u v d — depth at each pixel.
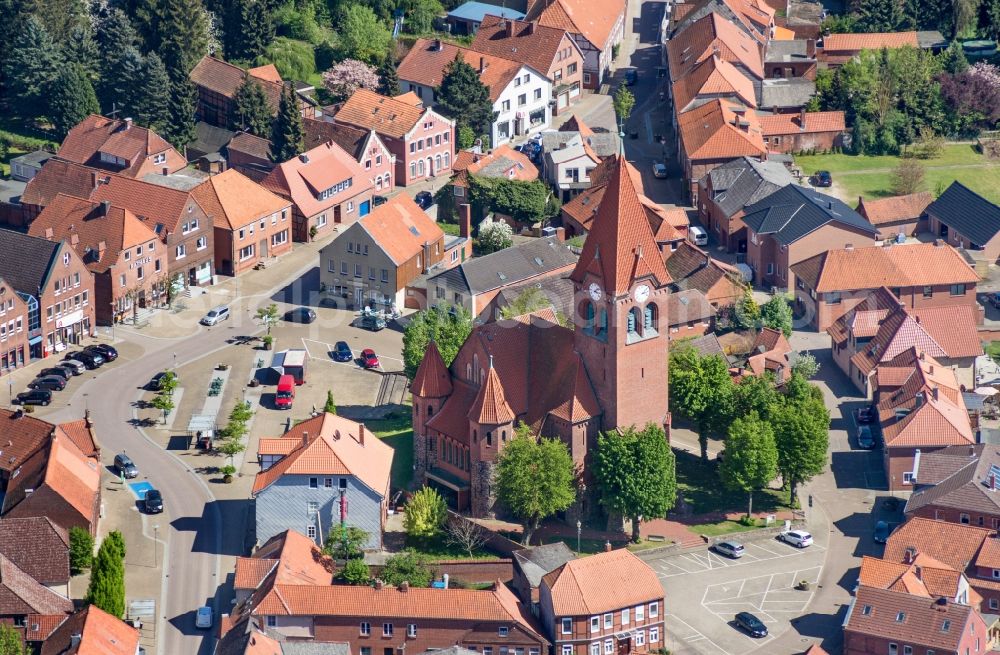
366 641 186.88
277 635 185.38
